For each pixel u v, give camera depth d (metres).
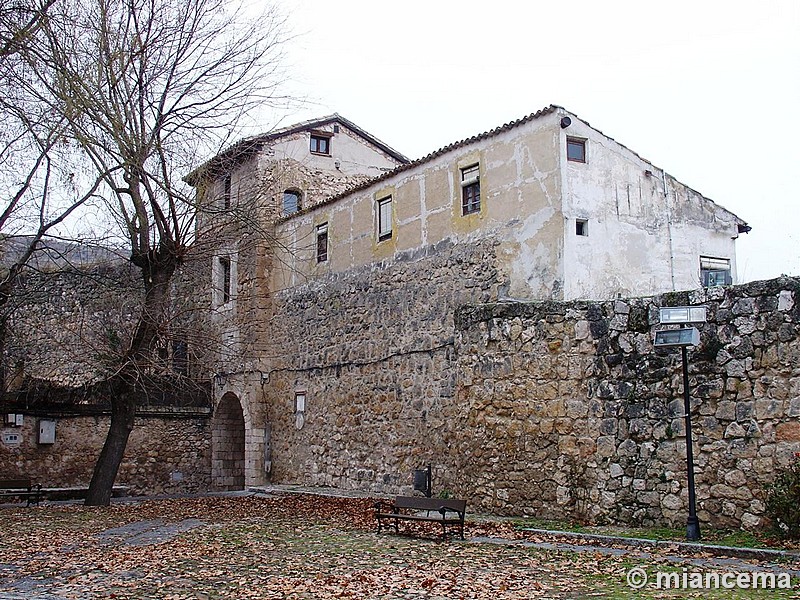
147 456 22.83
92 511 15.50
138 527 12.91
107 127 15.26
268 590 7.88
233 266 23.64
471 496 13.13
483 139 16.14
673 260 15.74
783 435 9.70
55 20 14.64
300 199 23.44
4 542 11.31
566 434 11.85
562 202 14.41
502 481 12.61
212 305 23.62
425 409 16.77
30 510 15.77
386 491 17.69
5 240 16.27
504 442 12.62
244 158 21.81
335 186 24.05
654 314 11.21
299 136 23.61
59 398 21.30
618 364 11.45
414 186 17.80
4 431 20.41
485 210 15.99
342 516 14.00
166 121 16.81
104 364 17.22
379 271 18.61
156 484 22.83
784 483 9.38
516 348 12.64
